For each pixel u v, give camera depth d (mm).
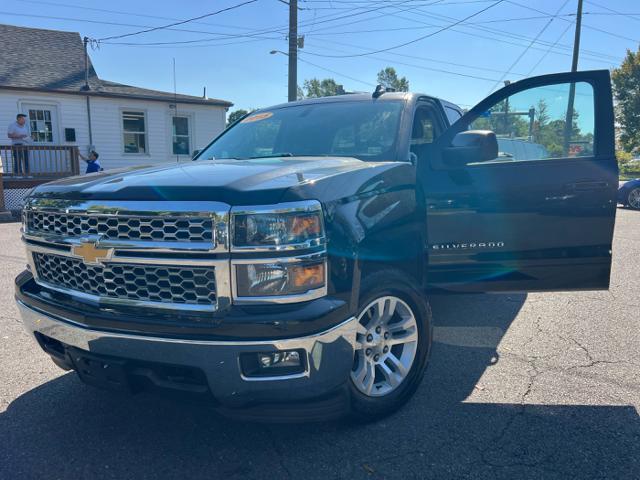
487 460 2633
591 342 4246
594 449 2717
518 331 4527
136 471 2566
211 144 4441
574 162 3389
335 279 2473
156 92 18844
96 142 17359
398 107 3951
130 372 2510
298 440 2830
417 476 2514
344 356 2504
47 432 2906
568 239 3416
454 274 3510
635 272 6770
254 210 2309
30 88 15797
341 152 3742
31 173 14922
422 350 3146
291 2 16766
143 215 2414
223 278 2322
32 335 2990
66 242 2654
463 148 3262
